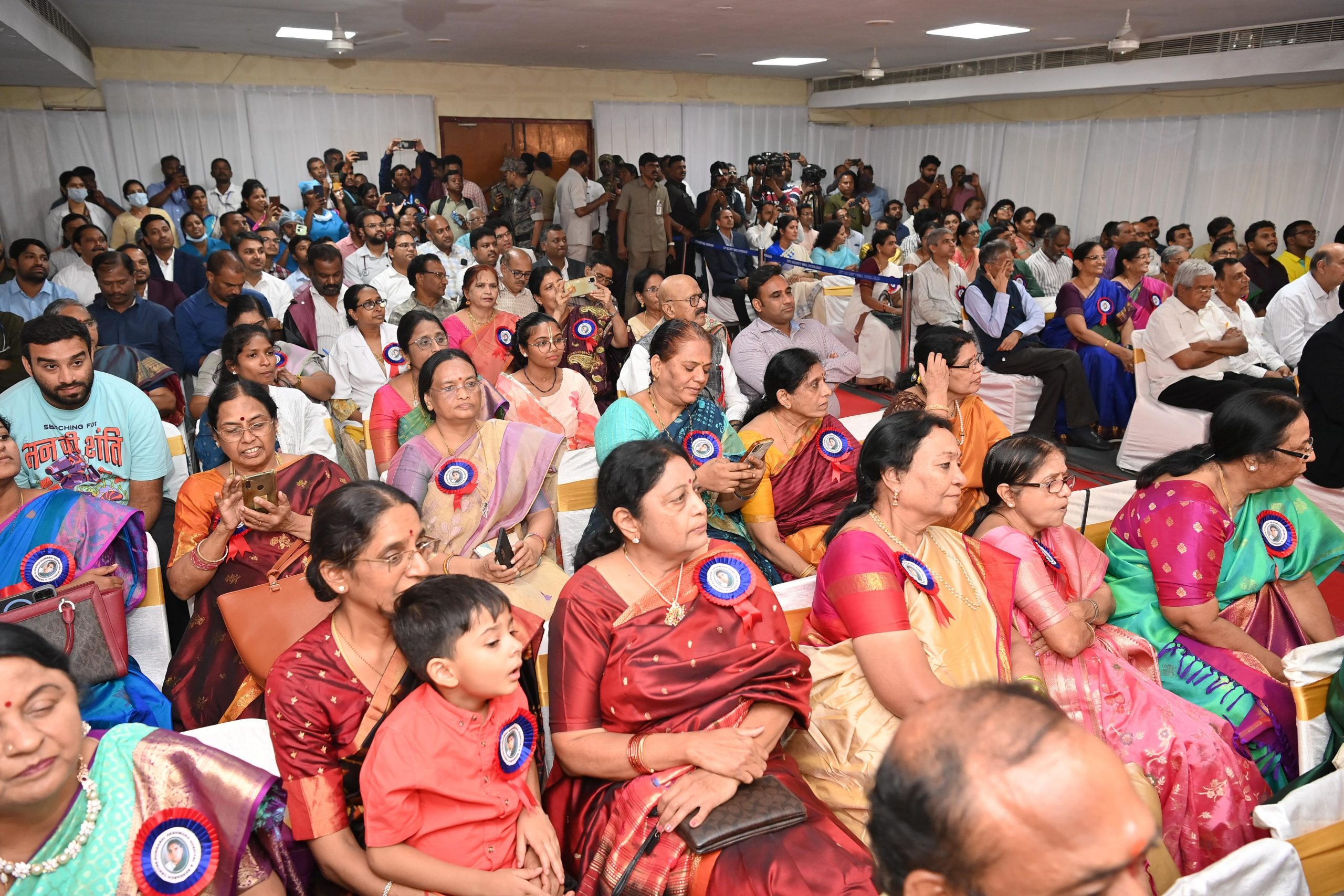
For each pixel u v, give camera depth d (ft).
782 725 6.63
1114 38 32.09
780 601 8.13
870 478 7.49
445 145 44.29
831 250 31.17
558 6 26.73
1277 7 25.77
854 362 17.69
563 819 6.66
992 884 2.60
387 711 6.08
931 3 25.79
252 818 5.02
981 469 11.32
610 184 38.75
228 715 7.85
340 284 18.83
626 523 6.67
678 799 5.90
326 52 38.45
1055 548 8.68
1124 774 2.68
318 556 6.05
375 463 12.74
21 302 18.54
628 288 33.06
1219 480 8.75
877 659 6.79
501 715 5.91
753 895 5.54
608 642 6.66
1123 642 8.26
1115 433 21.59
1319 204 31.45
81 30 31.68
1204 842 7.19
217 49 37.32
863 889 5.45
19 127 36.04
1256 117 32.96
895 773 2.79
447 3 26.14
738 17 28.58
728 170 41.32
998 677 7.16
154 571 8.53
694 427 10.76
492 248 21.77
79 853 4.71
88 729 5.02
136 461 10.30
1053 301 25.71
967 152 44.78
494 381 16.58
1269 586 8.87
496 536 9.99
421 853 5.65
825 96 48.93
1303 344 19.35
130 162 38.11
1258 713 7.92
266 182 40.75
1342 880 5.65
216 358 14.55
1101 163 38.47
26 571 7.72
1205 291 17.53
